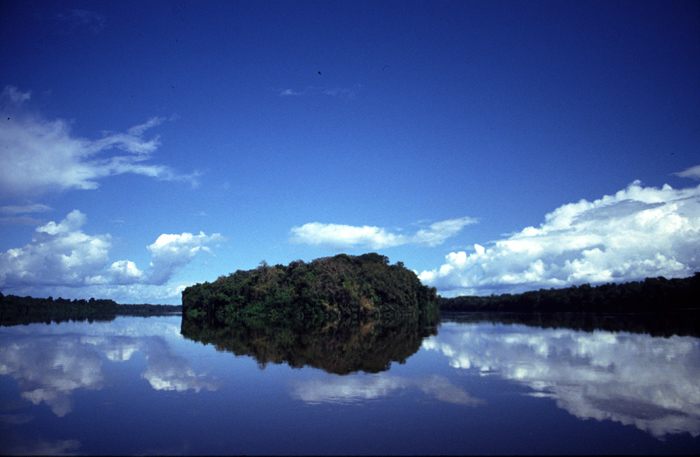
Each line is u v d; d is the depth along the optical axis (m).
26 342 61.12
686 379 30.55
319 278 127.81
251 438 20.12
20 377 34.62
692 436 19.64
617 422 21.64
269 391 28.80
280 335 73.38
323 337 68.44
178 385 31.09
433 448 18.58
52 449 19.14
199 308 146.88
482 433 20.25
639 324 79.56
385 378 32.06
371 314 128.75
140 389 30.08
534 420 22.03
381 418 22.62
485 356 41.84
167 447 19.22
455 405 24.80
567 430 20.53
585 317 115.06
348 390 28.66
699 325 73.62
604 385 29.14
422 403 25.28
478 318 129.38
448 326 89.88
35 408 25.53
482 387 28.91
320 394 27.75
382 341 59.41
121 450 18.95
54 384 31.95
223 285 137.88
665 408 23.95
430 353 44.72
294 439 19.88
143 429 21.58
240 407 25.16
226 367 38.19
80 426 22.12
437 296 173.62
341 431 20.81
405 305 143.75
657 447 18.42
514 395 26.84
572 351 44.12
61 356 46.09
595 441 19.16
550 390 27.95
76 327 97.31
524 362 37.97
